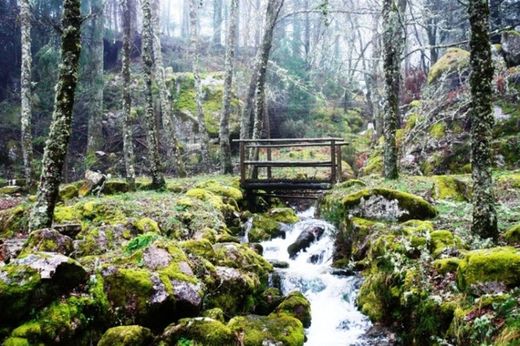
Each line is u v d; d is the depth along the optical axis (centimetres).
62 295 477
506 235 602
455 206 843
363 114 2861
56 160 668
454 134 1468
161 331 520
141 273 536
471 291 454
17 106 2133
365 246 785
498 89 1436
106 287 516
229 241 838
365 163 1881
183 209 952
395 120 1134
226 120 1639
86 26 2177
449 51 1842
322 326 636
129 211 883
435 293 529
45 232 595
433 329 501
